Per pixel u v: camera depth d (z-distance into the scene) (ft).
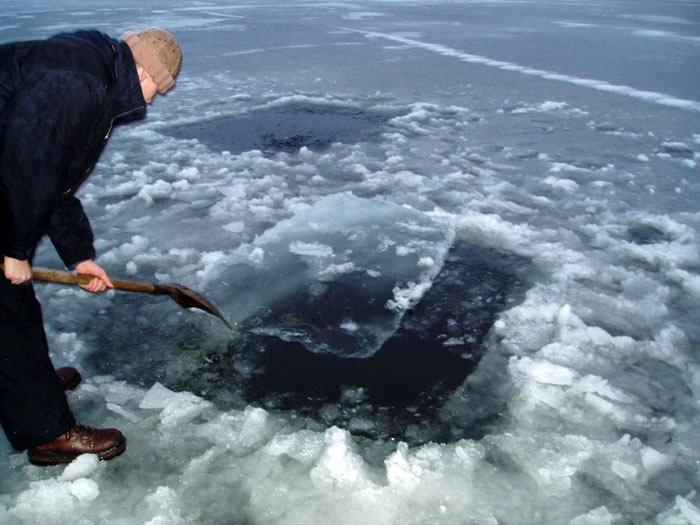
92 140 5.63
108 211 14.15
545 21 67.46
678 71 35.60
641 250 12.32
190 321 9.61
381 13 78.33
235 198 14.94
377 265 11.52
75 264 6.93
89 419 7.42
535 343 9.20
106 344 9.02
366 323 9.74
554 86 31.22
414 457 6.89
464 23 64.95
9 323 5.86
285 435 7.25
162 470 6.70
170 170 17.20
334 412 7.77
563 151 20.02
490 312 10.10
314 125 23.09
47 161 5.05
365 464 6.88
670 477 6.71
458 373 8.55
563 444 7.14
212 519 6.07
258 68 35.55
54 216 6.63
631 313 10.10
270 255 11.82
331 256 11.82
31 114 4.93
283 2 104.22
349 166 17.85
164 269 11.33
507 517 6.15
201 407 7.70
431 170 17.67
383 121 23.84
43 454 6.53
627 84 31.76
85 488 6.29
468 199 15.21
